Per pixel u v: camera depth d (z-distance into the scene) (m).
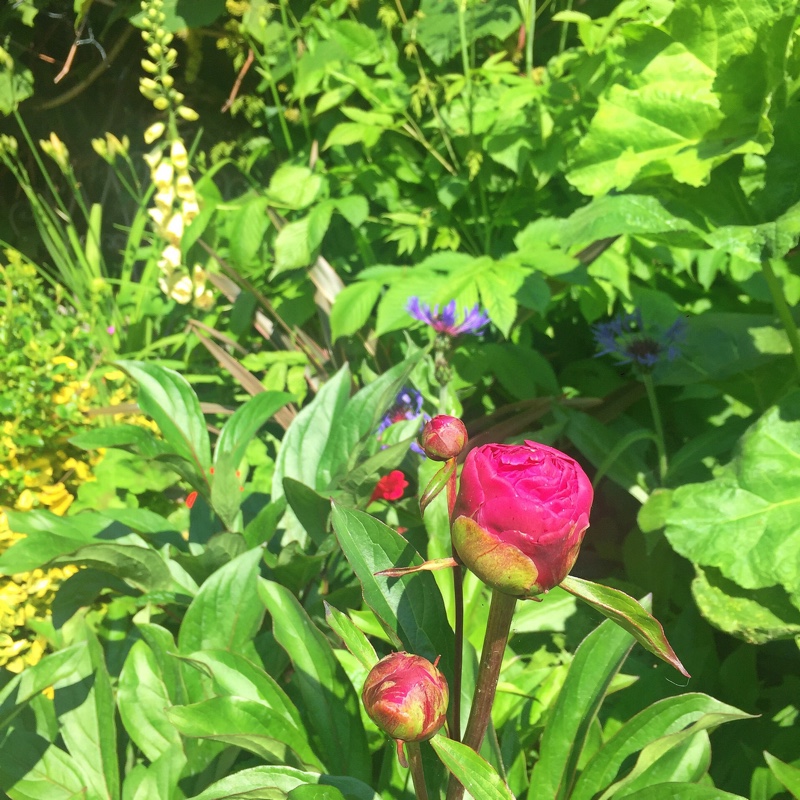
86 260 1.76
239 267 1.50
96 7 1.95
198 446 0.91
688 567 1.09
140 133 2.03
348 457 0.90
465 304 1.17
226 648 0.77
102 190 2.10
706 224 0.94
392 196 1.51
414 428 1.01
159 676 0.78
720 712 0.62
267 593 0.71
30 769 0.74
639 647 0.98
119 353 1.59
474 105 1.45
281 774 0.60
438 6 1.54
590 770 0.65
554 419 1.26
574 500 0.44
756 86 0.90
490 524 0.45
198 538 0.99
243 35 1.71
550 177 1.41
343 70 1.55
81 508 1.19
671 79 0.95
